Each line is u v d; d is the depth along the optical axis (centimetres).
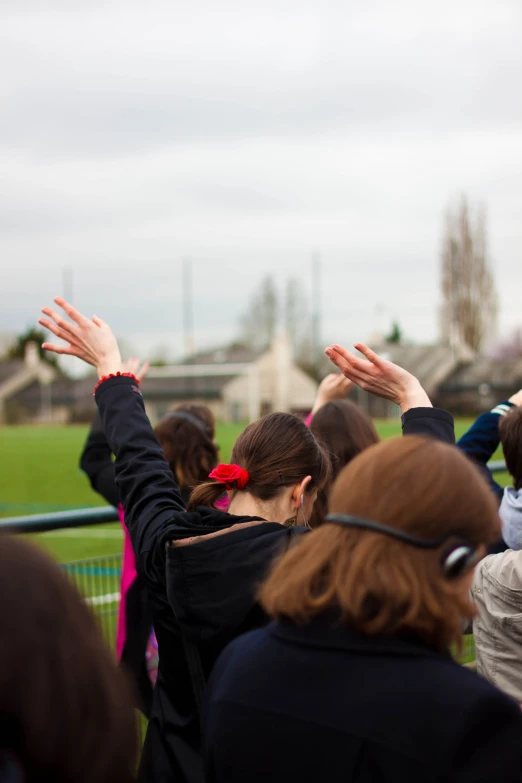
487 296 5362
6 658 72
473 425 306
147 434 213
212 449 300
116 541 1072
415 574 114
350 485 124
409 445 126
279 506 182
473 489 120
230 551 161
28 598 76
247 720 123
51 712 72
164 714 179
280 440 183
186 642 166
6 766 71
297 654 123
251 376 4812
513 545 230
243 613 158
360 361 204
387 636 116
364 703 113
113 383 223
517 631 195
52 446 3142
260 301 5088
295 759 117
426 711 109
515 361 4541
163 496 198
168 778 172
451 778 106
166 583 172
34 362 6303
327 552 121
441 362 4681
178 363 5269
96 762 74
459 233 5366
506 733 108
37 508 1534
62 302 235
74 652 76
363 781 110
